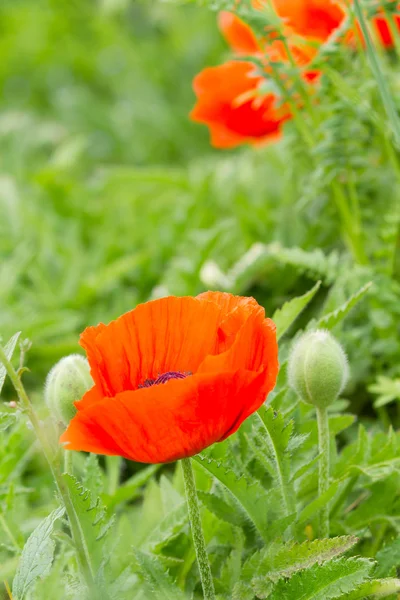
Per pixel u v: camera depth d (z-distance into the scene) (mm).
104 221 1792
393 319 1189
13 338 904
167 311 903
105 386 889
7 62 2996
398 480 1003
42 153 2572
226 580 949
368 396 1228
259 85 1179
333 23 1186
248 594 915
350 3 1139
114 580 947
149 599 958
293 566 911
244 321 895
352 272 1178
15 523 1034
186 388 843
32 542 899
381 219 1274
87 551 910
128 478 1237
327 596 894
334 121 1177
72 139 2625
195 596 991
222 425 864
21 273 1613
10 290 1524
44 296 1518
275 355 872
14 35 3025
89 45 3061
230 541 987
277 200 1577
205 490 1021
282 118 1262
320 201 1343
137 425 852
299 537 961
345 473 982
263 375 873
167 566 979
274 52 1172
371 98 1205
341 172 1209
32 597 939
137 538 1028
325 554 907
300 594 899
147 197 1853
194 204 1586
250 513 939
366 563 891
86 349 887
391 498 1003
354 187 1224
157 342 907
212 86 1255
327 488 955
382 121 1196
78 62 2992
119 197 1838
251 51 1275
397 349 1190
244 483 933
